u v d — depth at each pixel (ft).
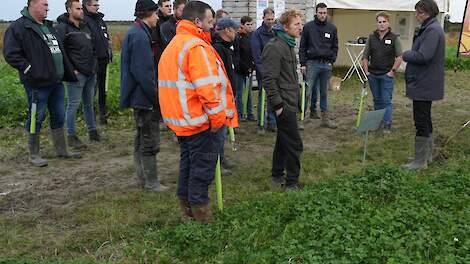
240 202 18.78
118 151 27.17
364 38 56.34
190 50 14.99
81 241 16.28
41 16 22.72
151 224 17.60
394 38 29.37
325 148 27.71
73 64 26.05
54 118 25.16
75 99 26.81
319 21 31.76
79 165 24.70
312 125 33.30
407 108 39.88
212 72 15.02
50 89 23.98
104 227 17.20
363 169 21.45
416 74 22.57
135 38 18.57
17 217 18.34
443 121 34.68
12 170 23.88
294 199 17.65
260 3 41.01
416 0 53.72
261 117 30.09
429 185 19.42
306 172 23.31
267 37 29.04
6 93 35.12
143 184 21.31
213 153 16.06
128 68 18.99
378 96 30.42
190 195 16.40
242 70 31.94
